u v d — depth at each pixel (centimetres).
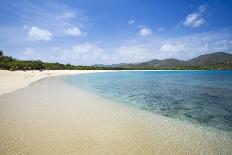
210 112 1230
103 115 1096
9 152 599
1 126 839
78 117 1030
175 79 4628
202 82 3662
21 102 1366
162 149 668
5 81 2950
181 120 1042
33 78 3978
